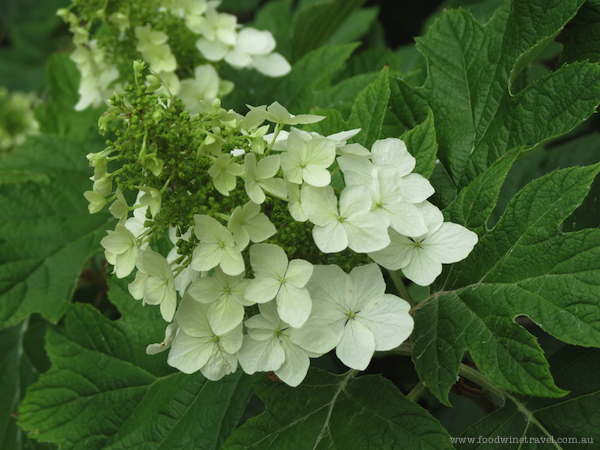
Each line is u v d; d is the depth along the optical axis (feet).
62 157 1.87
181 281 1.09
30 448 1.71
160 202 1.00
